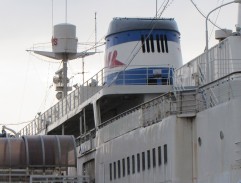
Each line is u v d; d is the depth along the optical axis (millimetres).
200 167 41406
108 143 54156
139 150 47781
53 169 60281
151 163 45750
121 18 60000
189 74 46969
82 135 62188
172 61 58969
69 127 69812
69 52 74812
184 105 42406
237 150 37906
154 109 45656
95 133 57875
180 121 42250
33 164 59875
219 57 43562
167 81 57562
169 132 42719
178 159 42094
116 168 52250
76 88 63812
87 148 59719
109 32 60531
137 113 48406
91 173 59188
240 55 42438
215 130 39812
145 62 58406
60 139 61094
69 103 65188
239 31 43188
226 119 38812
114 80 56938
